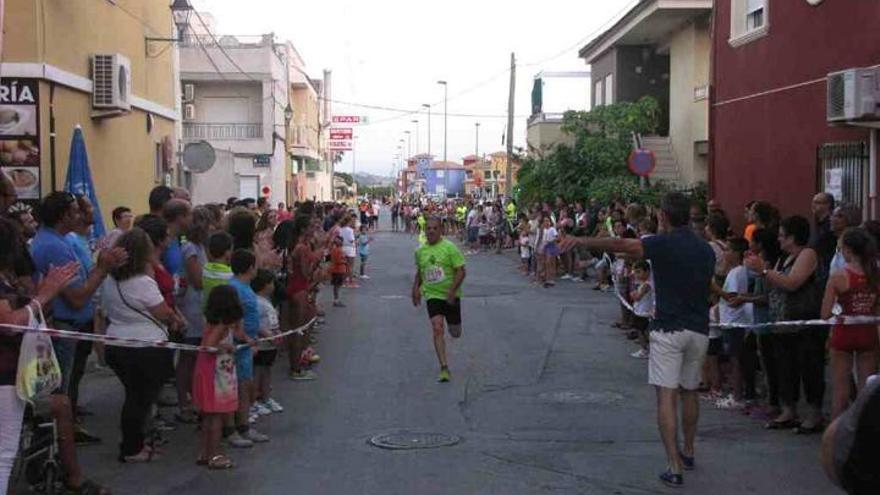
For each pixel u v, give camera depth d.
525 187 33.19
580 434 9.09
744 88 17.70
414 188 115.31
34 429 6.93
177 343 8.55
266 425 9.49
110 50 16.84
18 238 6.42
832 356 8.30
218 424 7.97
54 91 14.12
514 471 7.82
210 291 8.47
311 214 13.93
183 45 42.72
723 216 10.77
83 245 9.17
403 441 8.82
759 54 17.00
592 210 27.20
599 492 7.25
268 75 44.56
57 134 14.24
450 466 7.97
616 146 30.33
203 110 45.16
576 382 11.68
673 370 7.51
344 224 24.11
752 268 8.84
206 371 7.93
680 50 30.05
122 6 17.55
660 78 34.06
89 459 8.20
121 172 17.53
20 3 13.45
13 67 13.45
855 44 13.56
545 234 24.00
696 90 28.56
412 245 45.38
